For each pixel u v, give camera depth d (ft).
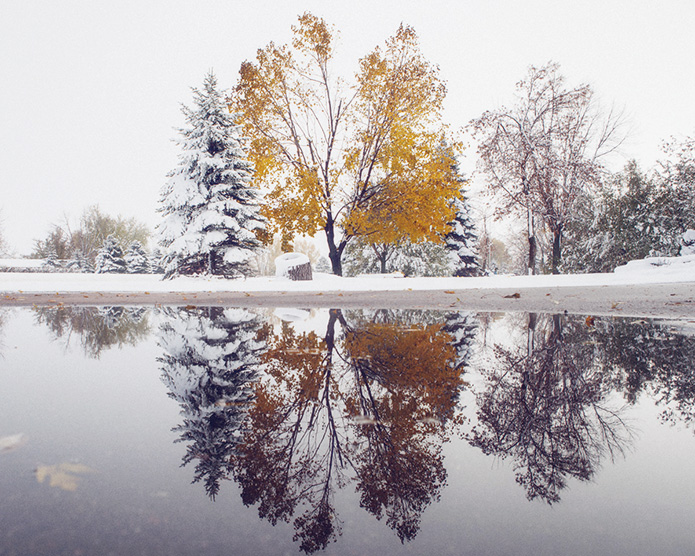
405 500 2.64
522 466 3.13
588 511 2.43
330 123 53.52
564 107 74.13
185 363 6.97
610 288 29.81
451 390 5.29
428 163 50.06
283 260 51.65
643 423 4.03
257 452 3.35
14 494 2.55
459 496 2.60
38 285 43.37
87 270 163.43
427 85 50.01
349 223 52.44
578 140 76.48
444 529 2.21
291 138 52.49
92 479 2.78
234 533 2.15
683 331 10.71
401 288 33.96
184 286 38.81
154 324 13.05
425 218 49.96
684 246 65.00
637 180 71.51
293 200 49.88
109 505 2.45
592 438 3.71
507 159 74.54
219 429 3.85
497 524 2.29
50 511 2.36
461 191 112.98
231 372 6.29
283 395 5.05
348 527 2.24
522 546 2.05
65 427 3.83
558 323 12.64
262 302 23.53
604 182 73.10
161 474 2.91
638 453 3.30
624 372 6.27
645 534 2.17
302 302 23.07
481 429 3.90
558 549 1.98
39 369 6.53
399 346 8.63
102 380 5.75
